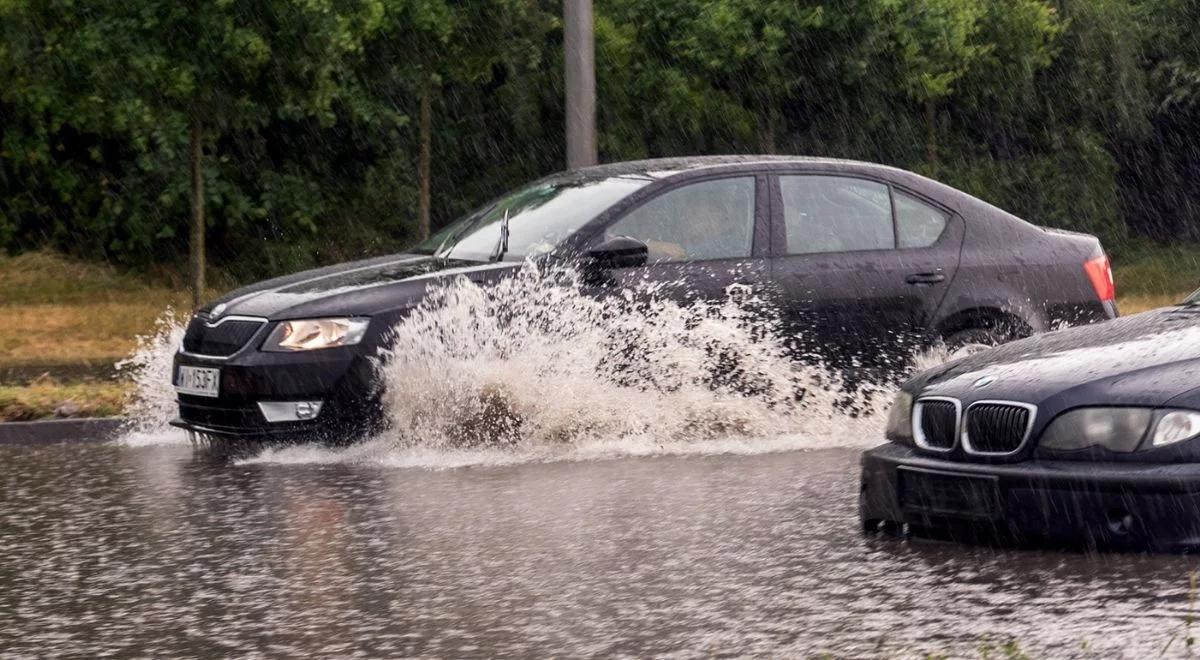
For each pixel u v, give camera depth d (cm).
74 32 4172
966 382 1695
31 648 1364
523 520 1880
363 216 6431
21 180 6141
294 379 2345
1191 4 7431
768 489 2061
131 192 6150
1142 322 1783
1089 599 1437
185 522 1928
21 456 2575
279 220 6231
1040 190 7150
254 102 4272
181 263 6212
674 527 1823
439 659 1296
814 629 1362
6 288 5534
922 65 5812
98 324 4559
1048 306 2622
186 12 4119
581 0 3472
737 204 2525
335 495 2078
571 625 1392
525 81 6194
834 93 5834
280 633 1390
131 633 1405
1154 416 1554
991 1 6650
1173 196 7600
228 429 2397
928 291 2555
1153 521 1537
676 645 1321
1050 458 1593
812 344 2491
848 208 2577
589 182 2602
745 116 5778
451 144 6372
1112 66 7231
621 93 5794
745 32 5584
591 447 2406
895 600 1460
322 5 4184
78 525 1928
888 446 1762
